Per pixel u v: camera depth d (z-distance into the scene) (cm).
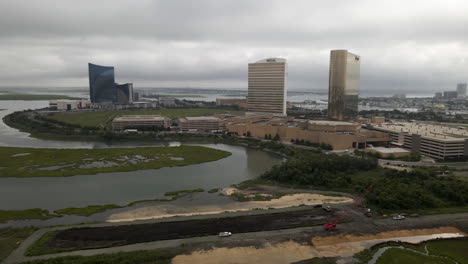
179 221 15475
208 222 15400
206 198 18750
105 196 19025
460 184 19288
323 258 12594
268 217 16038
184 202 18100
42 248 12750
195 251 12862
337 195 19325
